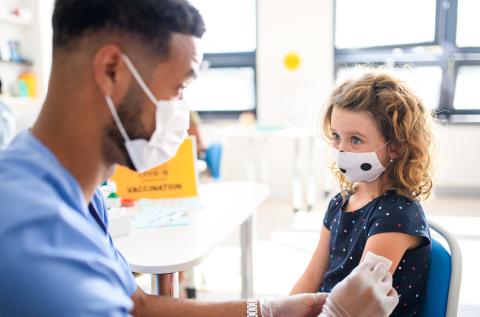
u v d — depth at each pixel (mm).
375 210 891
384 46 4051
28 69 3859
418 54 4004
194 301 854
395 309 854
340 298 693
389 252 818
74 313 443
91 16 562
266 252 2633
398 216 842
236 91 4387
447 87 4008
